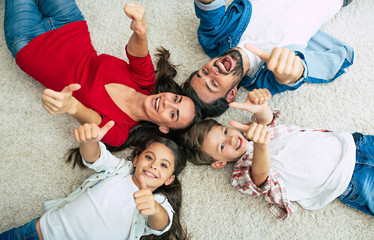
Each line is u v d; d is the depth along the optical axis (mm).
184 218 1254
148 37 1398
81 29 1230
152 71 1228
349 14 1419
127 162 1174
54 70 1155
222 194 1278
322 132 1201
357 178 1126
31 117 1268
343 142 1140
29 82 1291
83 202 1053
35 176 1226
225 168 1305
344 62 1330
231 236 1239
